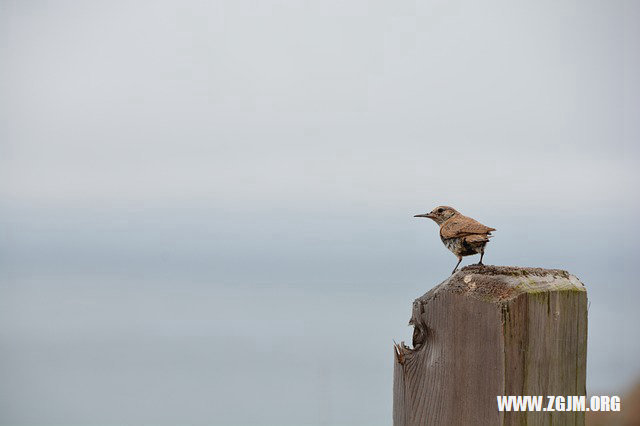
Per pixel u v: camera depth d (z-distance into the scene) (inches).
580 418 194.2
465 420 197.6
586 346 197.2
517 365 190.2
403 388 217.2
